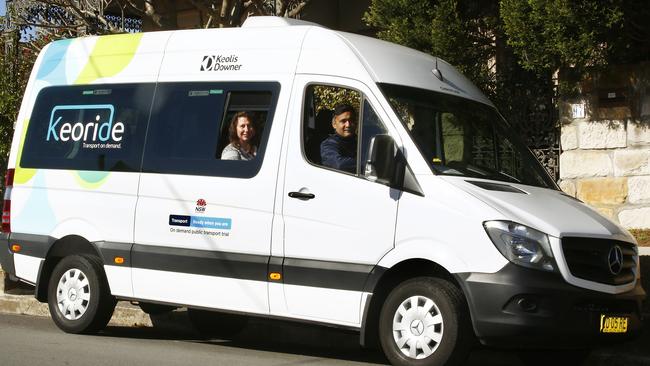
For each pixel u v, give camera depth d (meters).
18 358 7.79
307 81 8.04
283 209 7.86
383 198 7.40
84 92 9.45
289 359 8.19
